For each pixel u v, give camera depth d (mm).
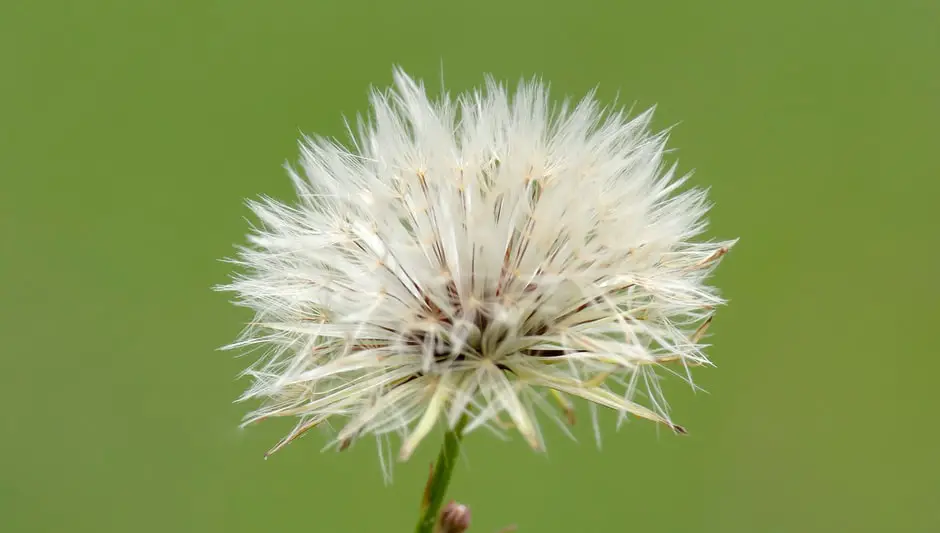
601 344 104
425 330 105
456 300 106
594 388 103
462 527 106
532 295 105
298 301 107
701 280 107
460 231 106
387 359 105
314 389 106
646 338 106
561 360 105
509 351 105
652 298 107
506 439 101
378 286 106
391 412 103
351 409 104
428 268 106
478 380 104
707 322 106
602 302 106
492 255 106
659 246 107
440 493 106
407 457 101
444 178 107
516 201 107
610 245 107
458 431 106
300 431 105
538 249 106
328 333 106
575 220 106
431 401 103
